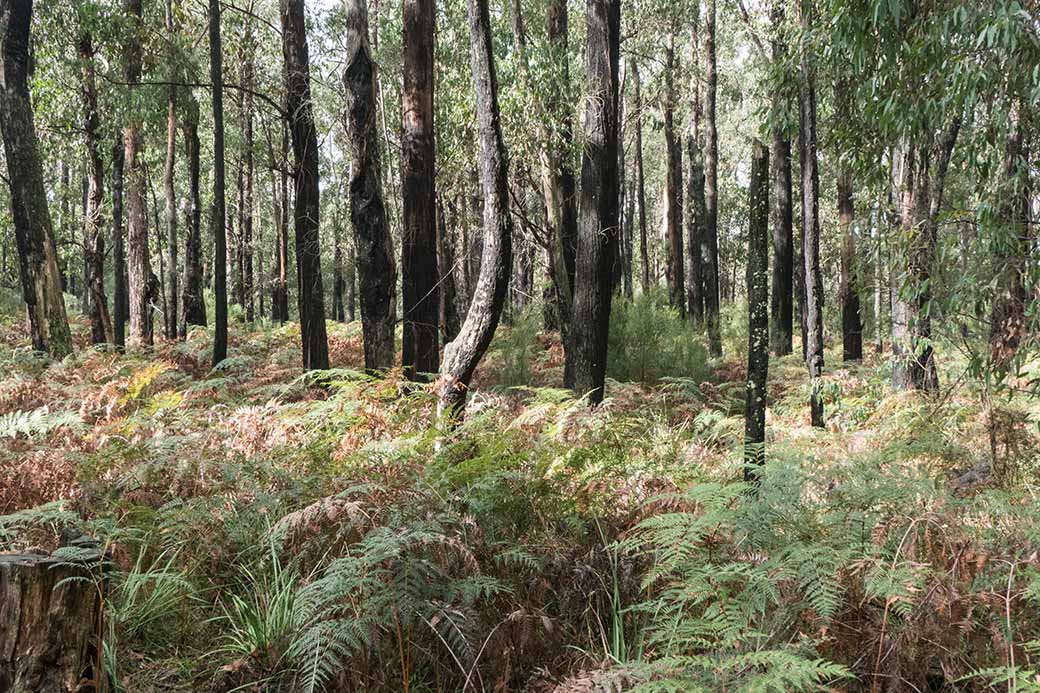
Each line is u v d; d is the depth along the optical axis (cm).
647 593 377
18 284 2972
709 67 2394
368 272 1093
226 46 2055
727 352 2109
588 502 451
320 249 1305
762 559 346
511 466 463
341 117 1339
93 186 1933
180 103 1939
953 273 671
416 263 1143
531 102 1450
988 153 650
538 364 1405
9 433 636
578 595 376
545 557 383
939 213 698
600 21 1089
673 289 2631
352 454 531
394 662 337
